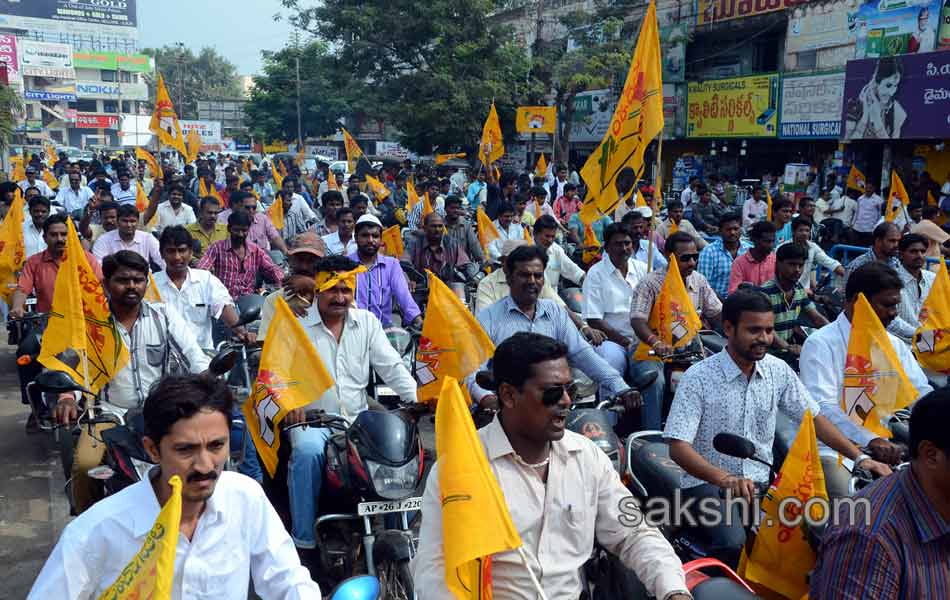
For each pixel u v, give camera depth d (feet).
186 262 21.03
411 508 13.35
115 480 14.15
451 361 15.44
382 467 13.14
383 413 13.83
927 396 8.01
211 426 7.86
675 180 86.84
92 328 15.58
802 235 28.35
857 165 67.05
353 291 16.12
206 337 21.45
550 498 9.05
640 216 30.94
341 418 14.35
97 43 300.61
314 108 134.72
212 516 8.10
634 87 23.88
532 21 108.99
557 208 54.39
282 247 36.14
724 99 79.66
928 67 58.13
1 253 27.81
